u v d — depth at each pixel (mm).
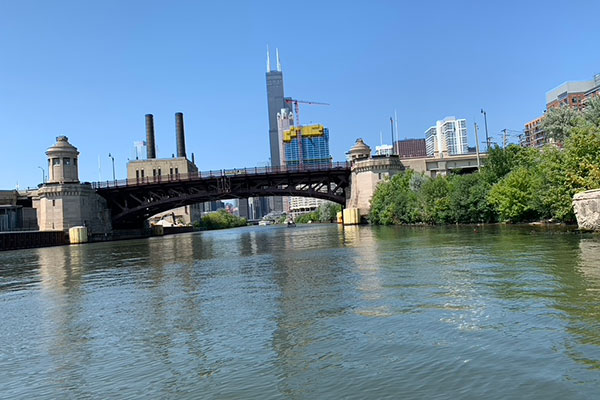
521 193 53938
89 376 11062
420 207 79125
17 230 102312
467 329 12484
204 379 10305
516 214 54812
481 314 13922
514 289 17109
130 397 9641
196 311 17438
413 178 88125
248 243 65000
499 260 25250
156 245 73625
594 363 9586
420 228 69938
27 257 57562
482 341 11398
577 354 10117
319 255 36969
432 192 76250
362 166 107812
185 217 193375
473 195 65500
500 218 60562
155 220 183875
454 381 9195
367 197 106688
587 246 28141
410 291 18297
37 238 88062
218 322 15391
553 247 29047
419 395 8711
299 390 9328
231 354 11891
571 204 42375
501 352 10555
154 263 39781
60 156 103000
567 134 70625
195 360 11633
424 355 10727
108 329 15531
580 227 38000
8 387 10711
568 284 17344
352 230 84250
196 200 115812
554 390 8531
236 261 37125
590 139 41750
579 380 8852
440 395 8648
